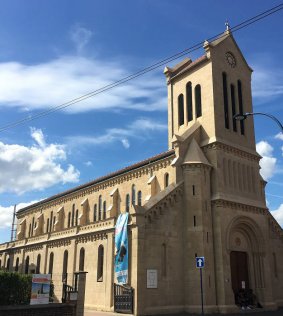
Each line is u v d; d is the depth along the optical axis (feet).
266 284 140.15
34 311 86.89
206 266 124.06
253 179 151.12
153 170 153.07
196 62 157.69
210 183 137.28
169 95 171.32
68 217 206.90
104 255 136.15
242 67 167.02
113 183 176.65
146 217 121.80
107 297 127.65
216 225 131.23
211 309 120.26
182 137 141.28
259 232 144.15
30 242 194.49
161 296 118.11
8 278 101.19
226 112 153.28
